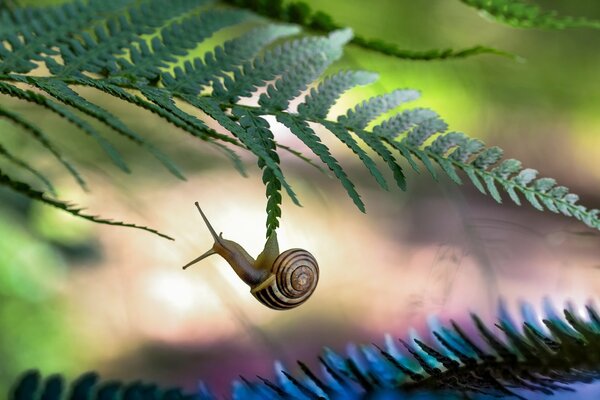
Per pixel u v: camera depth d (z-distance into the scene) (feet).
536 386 1.16
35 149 1.74
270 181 1.24
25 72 1.28
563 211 1.27
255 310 2.58
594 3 3.05
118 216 1.94
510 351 1.19
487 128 2.92
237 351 2.53
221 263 2.61
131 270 2.45
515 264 1.94
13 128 1.71
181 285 2.55
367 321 2.71
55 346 2.07
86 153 1.84
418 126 1.30
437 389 1.17
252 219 2.72
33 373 1.09
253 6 1.49
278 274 1.39
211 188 2.39
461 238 1.82
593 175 3.92
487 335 1.20
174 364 2.47
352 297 2.78
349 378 1.20
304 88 1.31
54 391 1.09
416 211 2.81
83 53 1.31
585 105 3.19
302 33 1.51
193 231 1.97
